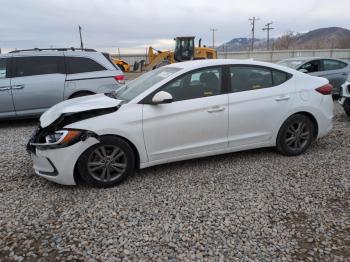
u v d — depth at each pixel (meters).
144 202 3.76
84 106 4.18
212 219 3.38
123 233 3.16
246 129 4.78
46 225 3.31
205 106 4.47
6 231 3.21
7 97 7.44
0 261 2.78
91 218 3.44
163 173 4.59
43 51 7.79
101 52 8.25
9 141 6.45
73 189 4.13
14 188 4.19
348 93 7.48
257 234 3.12
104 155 4.10
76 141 3.91
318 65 10.39
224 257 2.81
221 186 4.15
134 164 4.31
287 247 2.93
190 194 3.94
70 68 7.82
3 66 7.49
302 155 5.20
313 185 4.12
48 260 2.80
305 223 3.29
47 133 4.09
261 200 3.76
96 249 2.93
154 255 2.84
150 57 28.38
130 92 4.68
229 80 4.68
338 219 3.34
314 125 5.24
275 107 4.87
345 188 4.01
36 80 7.57
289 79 5.05
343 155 5.14
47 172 4.09
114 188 4.14
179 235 3.12
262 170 4.62
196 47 26.20
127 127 4.11
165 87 4.36
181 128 4.38
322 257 2.79
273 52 43.62
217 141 4.64
